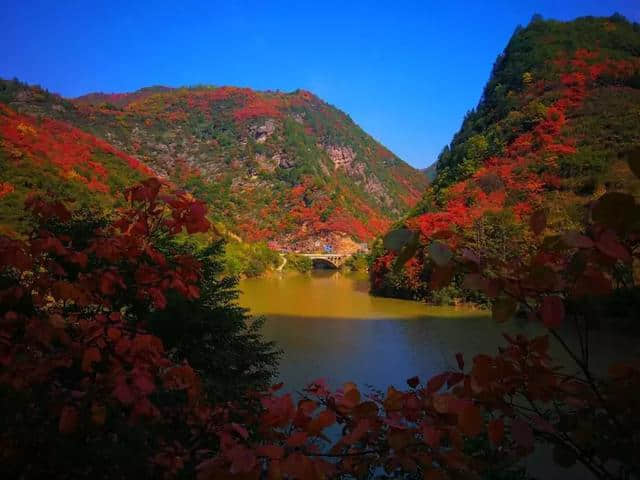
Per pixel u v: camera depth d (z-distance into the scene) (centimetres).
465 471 159
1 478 236
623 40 8838
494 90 9069
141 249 254
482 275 139
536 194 4828
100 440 255
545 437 164
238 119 17488
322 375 1836
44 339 232
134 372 232
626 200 117
